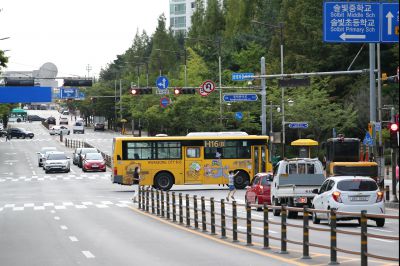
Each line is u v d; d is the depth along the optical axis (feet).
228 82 403.75
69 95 529.04
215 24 594.24
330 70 378.53
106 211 161.58
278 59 396.78
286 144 340.18
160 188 226.38
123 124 587.68
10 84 326.03
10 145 523.70
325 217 119.14
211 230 110.32
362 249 63.62
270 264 72.79
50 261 79.56
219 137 228.84
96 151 360.48
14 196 215.51
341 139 206.39
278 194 139.64
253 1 531.09
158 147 226.58
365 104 334.03
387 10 136.87
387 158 310.45
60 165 323.16
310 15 391.65
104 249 90.99
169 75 527.81
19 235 112.16
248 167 229.25
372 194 116.47
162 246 93.50
